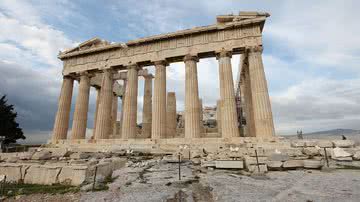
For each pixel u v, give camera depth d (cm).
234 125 2286
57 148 2438
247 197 677
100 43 3422
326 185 809
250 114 2842
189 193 738
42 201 739
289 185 826
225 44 2595
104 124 2861
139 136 3391
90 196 752
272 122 2198
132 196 718
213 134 3506
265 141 2045
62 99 3238
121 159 1433
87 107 3181
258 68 2381
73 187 898
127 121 2712
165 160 1508
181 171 1159
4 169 1103
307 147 1625
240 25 2567
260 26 2602
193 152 1731
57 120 3108
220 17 2658
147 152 1961
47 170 1036
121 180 980
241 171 1162
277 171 1148
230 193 723
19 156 1906
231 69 2530
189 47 2742
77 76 3409
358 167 1193
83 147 2489
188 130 2397
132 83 2888
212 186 820
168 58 2839
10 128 4122
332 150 1439
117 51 3136
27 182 1038
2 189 877
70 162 1382
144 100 3584
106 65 3141
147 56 2919
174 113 3556
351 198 648
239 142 2102
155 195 719
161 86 2733
